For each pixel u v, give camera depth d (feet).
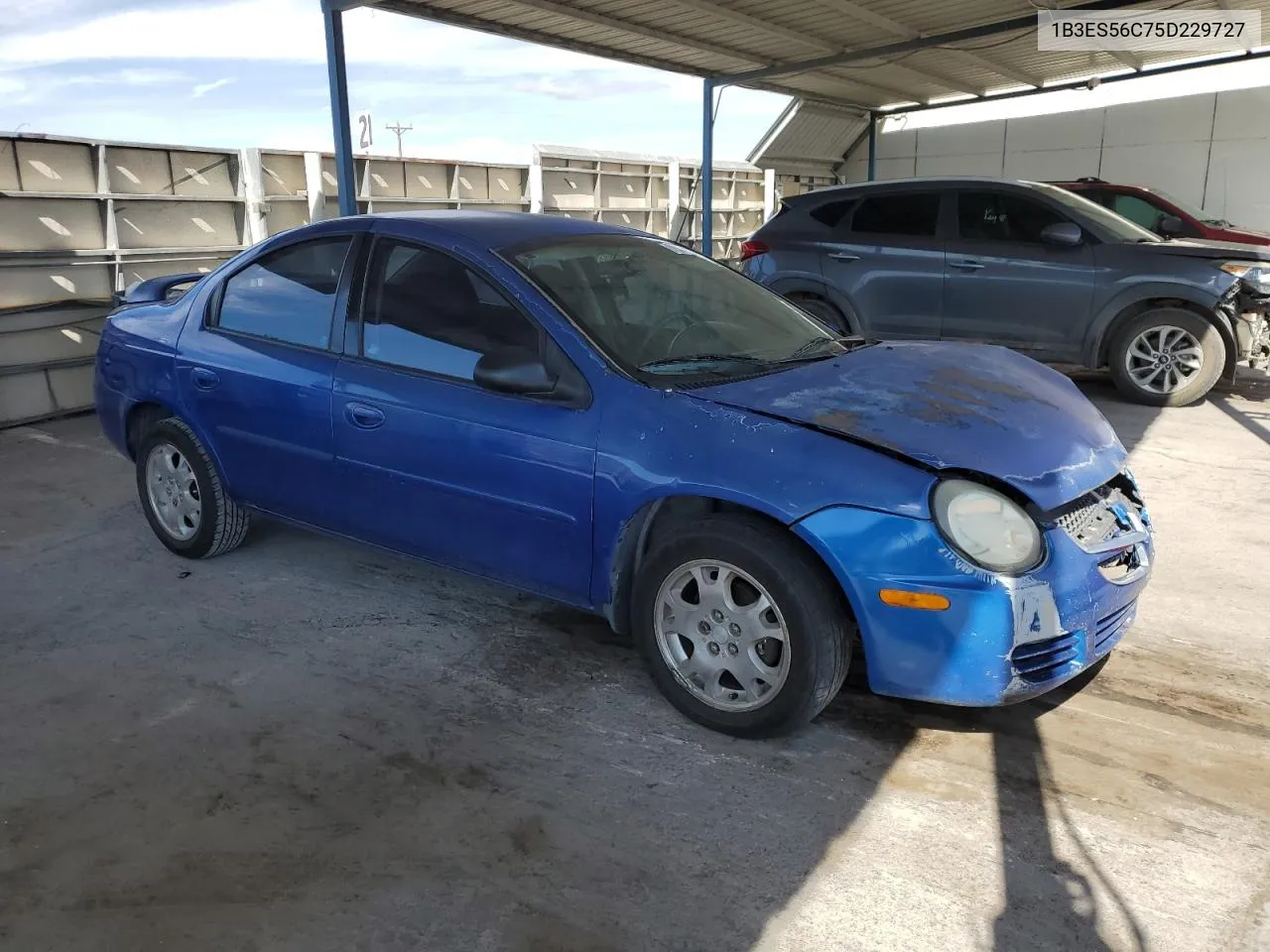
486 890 7.66
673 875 7.82
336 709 10.41
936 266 25.86
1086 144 52.75
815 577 8.91
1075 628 8.89
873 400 9.86
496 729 9.98
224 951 7.07
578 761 9.39
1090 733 9.76
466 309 10.99
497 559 10.89
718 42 34.35
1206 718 10.00
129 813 8.66
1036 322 24.95
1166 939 7.05
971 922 7.24
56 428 24.18
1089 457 9.60
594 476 9.77
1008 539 8.56
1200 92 48.67
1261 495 17.17
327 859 8.03
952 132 57.36
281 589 13.62
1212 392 26.16
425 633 12.21
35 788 9.05
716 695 9.73
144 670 11.32
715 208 55.26
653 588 9.86
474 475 10.64
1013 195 25.30
